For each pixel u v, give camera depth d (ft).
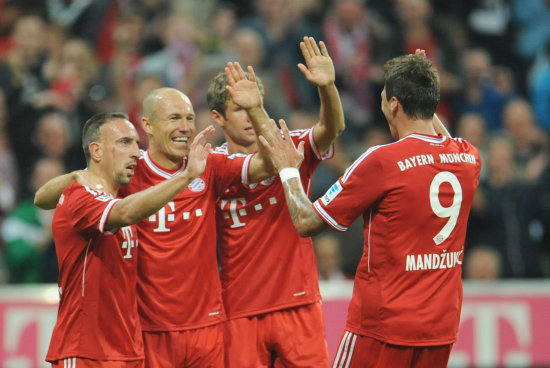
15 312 90.79
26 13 132.77
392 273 51.65
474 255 103.14
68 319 55.93
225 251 60.70
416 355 52.47
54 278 103.86
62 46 128.77
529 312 91.81
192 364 58.54
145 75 121.29
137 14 131.34
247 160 57.52
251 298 59.93
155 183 58.29
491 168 109.50
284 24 129.29
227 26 133.39
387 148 51.42
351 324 53.47
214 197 59.26
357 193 51.13
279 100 118.52
